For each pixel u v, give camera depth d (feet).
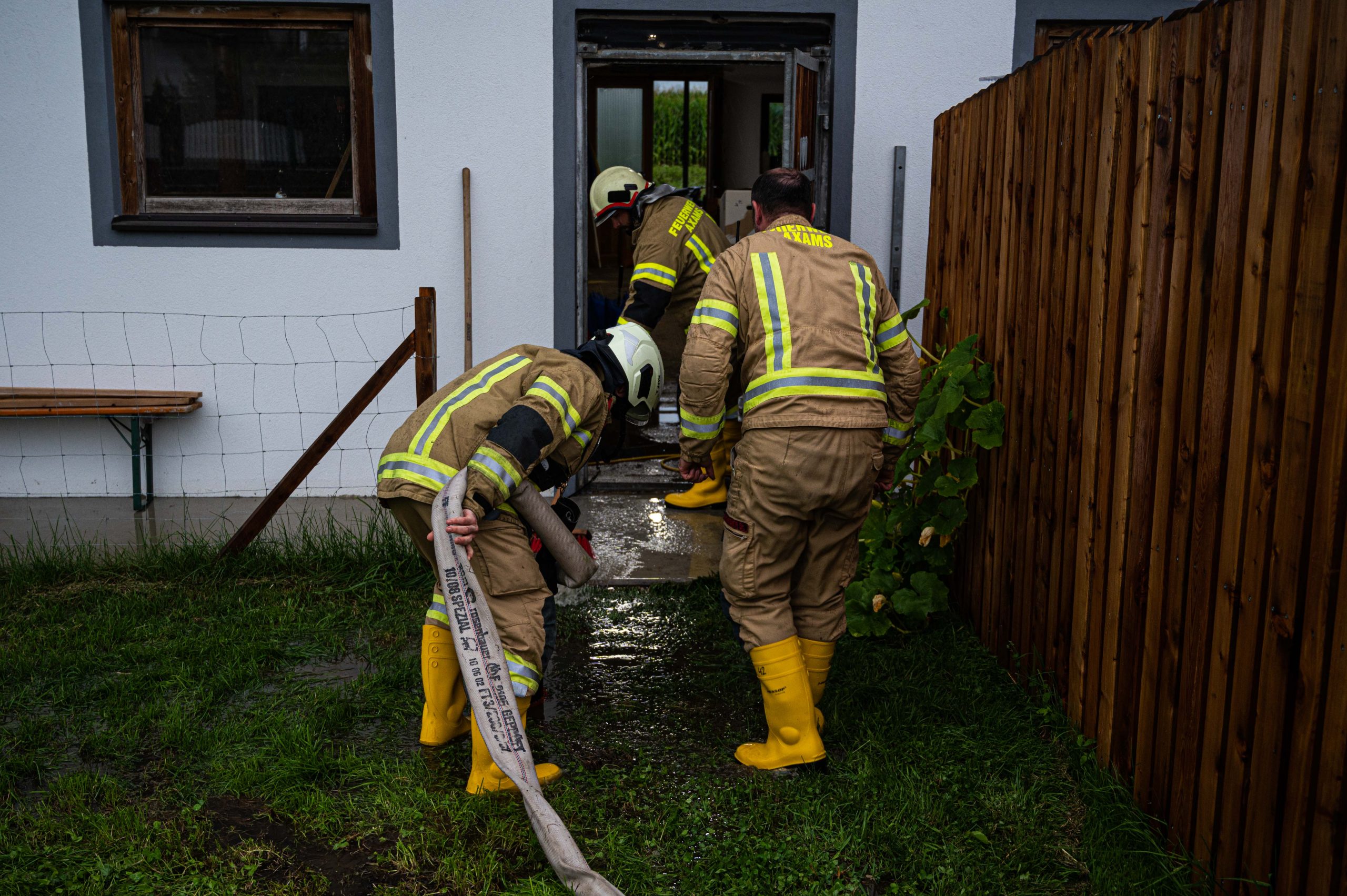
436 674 9.79
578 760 9.93
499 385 9.20
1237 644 7.25
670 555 15.57
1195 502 7.80
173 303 18.20
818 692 10.35
